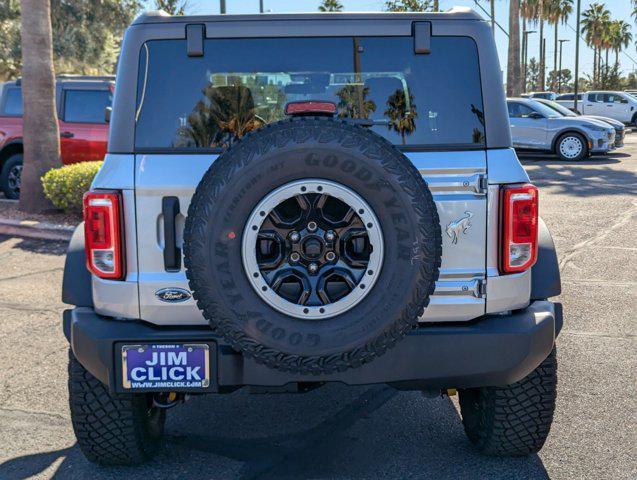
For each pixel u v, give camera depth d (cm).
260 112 326
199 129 319
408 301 272
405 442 390
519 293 314
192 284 273
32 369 502
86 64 3003
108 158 309
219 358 299
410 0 2050
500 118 314
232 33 319
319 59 323
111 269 304
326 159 268
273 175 268
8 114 1285
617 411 429
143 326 308
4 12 2842
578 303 662
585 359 519
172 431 407
